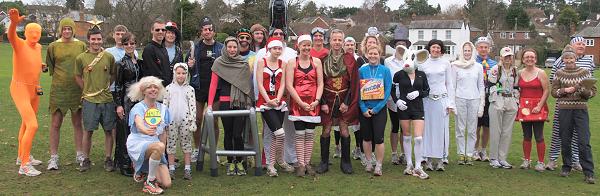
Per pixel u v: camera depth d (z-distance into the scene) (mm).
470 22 88375
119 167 7246
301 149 7297
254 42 8281
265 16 49656
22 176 7035
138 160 6363
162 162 6531
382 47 8570
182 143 7031
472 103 8203
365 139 7582
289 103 7352
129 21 50062
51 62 7441
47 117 13109
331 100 7371
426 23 74500
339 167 8008
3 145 9133
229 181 6996
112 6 53531
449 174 7637
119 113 7016
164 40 7469
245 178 7184
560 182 7281
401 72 7523
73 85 7461
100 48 7328
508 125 8109
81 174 7207
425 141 7809
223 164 8055
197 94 7797
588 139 7309
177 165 7848
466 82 8211
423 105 7617
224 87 7305
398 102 7461
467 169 8008
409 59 7418
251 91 7316
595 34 68812
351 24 73938
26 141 7113
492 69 8211
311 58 7219
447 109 7875
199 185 6770
